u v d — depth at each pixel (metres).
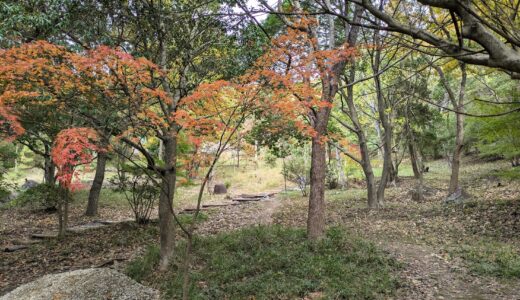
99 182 13.48
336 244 7.16
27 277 6.72
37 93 4.01
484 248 7.02
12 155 13.06
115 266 6.89
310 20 6.14
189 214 12.95
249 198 18.61
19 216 13.27
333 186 20.84
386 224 10.01
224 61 7.18
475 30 2.27
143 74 4.45
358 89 17.83
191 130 4.40
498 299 4.98
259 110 4.59
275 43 5.18
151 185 10.48
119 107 4.81
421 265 6.48
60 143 3.47
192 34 7.36
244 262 6.43
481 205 10.41
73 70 4.38
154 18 6.40
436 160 30.55
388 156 13.28
